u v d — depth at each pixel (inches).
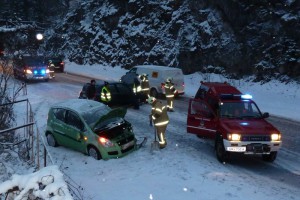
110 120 508.4
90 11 1910.7
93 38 1748.3
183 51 1273.4
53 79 1259.2
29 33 1856.5
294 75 1031.6
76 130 501.0
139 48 1476.4
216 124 495.2
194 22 1307.8
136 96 776.9
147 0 1521.9
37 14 2255.2
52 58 1476.4
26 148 439.2
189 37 1286.9
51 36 1966.0
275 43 1088.8
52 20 2250.2
